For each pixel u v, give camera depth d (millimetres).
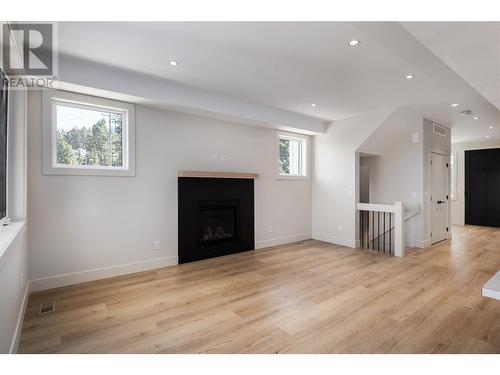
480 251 4891
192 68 3033
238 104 4258
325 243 5551
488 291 1402
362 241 5512
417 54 2578
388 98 4035
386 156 5746
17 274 2141
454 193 8180
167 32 2293
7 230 2125
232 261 4266
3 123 2312
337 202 5504
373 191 5992
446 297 2904
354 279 3457
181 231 4117
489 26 1577
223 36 2355
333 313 2557
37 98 3018
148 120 3803
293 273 3695
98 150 3506
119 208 3580
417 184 5238
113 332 2229
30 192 2980
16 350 1942
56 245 3145
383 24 2074
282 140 5715
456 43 1776
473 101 4121
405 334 2195
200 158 4328
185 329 2279
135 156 3688
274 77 3279
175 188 4078
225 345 2053
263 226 5191
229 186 4652
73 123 3336
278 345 2051
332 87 3607
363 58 2752
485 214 7617
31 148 2984
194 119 4258
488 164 7562
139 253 3752
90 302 2777
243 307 2686
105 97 3361
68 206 3219
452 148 8211
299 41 2422
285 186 5543
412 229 5340
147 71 3129
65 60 2824
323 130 5652
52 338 2131
